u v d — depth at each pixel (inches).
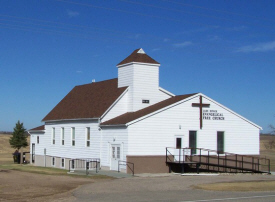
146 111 1525.6
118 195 908.0
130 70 1643.7
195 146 1551.4
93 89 1908.2
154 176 1342.3
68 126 1820.9
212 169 1577.3
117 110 1615.4
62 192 959.0
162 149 1480.1
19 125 3120.1
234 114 1642.5
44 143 2027.6
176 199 848.3
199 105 1571.1
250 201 826.8
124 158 1440.7
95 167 1587.1
